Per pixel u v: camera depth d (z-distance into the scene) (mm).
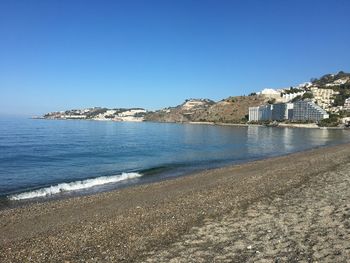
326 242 9641
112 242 10633
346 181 19047
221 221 12398
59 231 12062
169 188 20312
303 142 71750
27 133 84250
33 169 30656
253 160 38406
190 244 10156
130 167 32750
